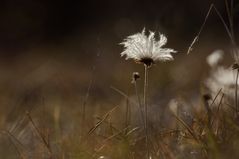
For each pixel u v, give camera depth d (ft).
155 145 21.42
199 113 24.63
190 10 104.83
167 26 35.42
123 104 34.09
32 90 48.14
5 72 81.10
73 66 75.97
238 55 24.64
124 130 22.03
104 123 24.40
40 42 123.95
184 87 40.55
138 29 80.07
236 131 19.97
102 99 40.65
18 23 135.95
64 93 39.58
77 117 29.84
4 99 43.04
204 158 19.47
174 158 20.26
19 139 25.94
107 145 21.42
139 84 41.93
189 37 94.32
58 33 133.80
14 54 108.37
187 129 20.86
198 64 53.11
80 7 136.98
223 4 107.86
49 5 138.62
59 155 22.03
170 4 37.09
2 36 130.72
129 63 56.59
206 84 28.45
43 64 81.46
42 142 23.35
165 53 19.74
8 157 23.95
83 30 129.49
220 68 27.22
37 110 33.09
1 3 137.80
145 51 19.69
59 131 26.07
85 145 21.95
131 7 111.65
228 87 26.14
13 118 33.24
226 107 24.81
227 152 18.71
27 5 138.51
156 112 26.50
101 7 133.59
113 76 51.60
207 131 19.77
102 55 70.69
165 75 42.22
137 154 20.72
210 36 94.32
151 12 95.71
